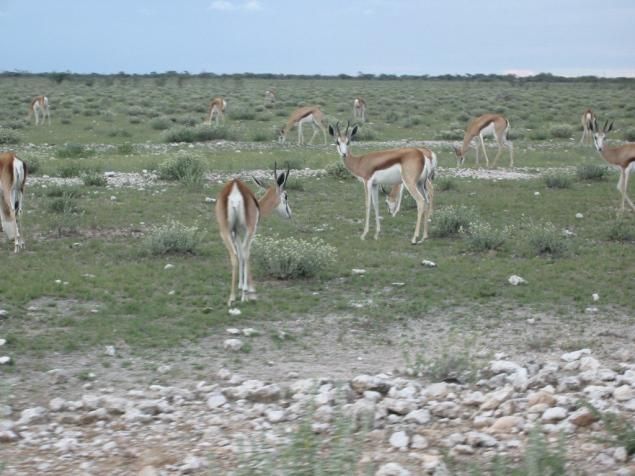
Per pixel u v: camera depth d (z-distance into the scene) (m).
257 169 48.31
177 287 23.73
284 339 19.33
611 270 26.53
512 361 17.61
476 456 11.93
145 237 30.38
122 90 149.88
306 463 9.91
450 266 26.70
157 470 11.50
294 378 16.45
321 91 162.00
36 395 15.33
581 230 33.22
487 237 29.33
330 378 16.31
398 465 11.23
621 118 96.62
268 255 25.36
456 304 22.62
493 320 21.12
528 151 62.66
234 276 21.77
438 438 12.75
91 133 73.88
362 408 13.37
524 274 25.72
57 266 25.81
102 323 20.20
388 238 31.33
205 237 30.83
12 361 17.25
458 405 14.36
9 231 27.88
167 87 170.75
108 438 13.01
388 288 24.19
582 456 11.74
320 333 19.92
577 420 12.95
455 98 137.12
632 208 37.50
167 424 13.65
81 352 18.06
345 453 10.21
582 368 16.56
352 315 21.45
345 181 44.16
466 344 17.48
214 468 11.48
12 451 12.44
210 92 148.62
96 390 15.66
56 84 175.88
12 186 27.33
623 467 11.33
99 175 41.75
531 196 40.50
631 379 15.20
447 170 49.78
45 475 11.52
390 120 93.31
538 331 20.11
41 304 21.78
